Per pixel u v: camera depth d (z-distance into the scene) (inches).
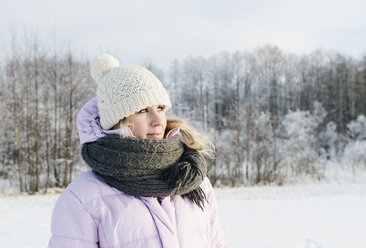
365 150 1159.6
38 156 924.0
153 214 48.8
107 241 46.3
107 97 53.1
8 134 943.7
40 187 887.1
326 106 1889.8
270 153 1096.2
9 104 948.0
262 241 298.0
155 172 49.8
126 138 48.6
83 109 57.6
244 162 1162.6
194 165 52.6
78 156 971.9
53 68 1019.9
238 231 340.5
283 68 2367.1
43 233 331.6
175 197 54.1
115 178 49.1
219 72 2314.2
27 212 475.5
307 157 1028.5
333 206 537.6
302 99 2103.8
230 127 1175.0
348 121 1777.8
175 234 49.1
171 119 61.8
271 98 2094.0
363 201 599.8
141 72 54.4
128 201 48.5
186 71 2279.8
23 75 985.5
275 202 592.7
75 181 51.1
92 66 59.4
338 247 281.4
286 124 1364.4
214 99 2129.7
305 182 938.7
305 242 295.4
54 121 1039.6
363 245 287.6
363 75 1972.2
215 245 61.4
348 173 1013.2
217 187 899.4
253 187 888.3
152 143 48.7
